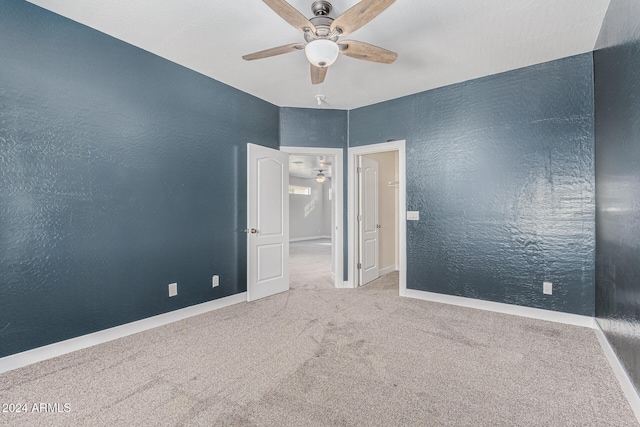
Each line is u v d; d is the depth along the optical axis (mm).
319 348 2463
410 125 3934
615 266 2164
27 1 2188
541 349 2418
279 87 3713
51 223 2309
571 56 2941
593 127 2826
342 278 4469
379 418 1640
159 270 2973
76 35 2430
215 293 3486
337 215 4484
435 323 2990
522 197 3176
